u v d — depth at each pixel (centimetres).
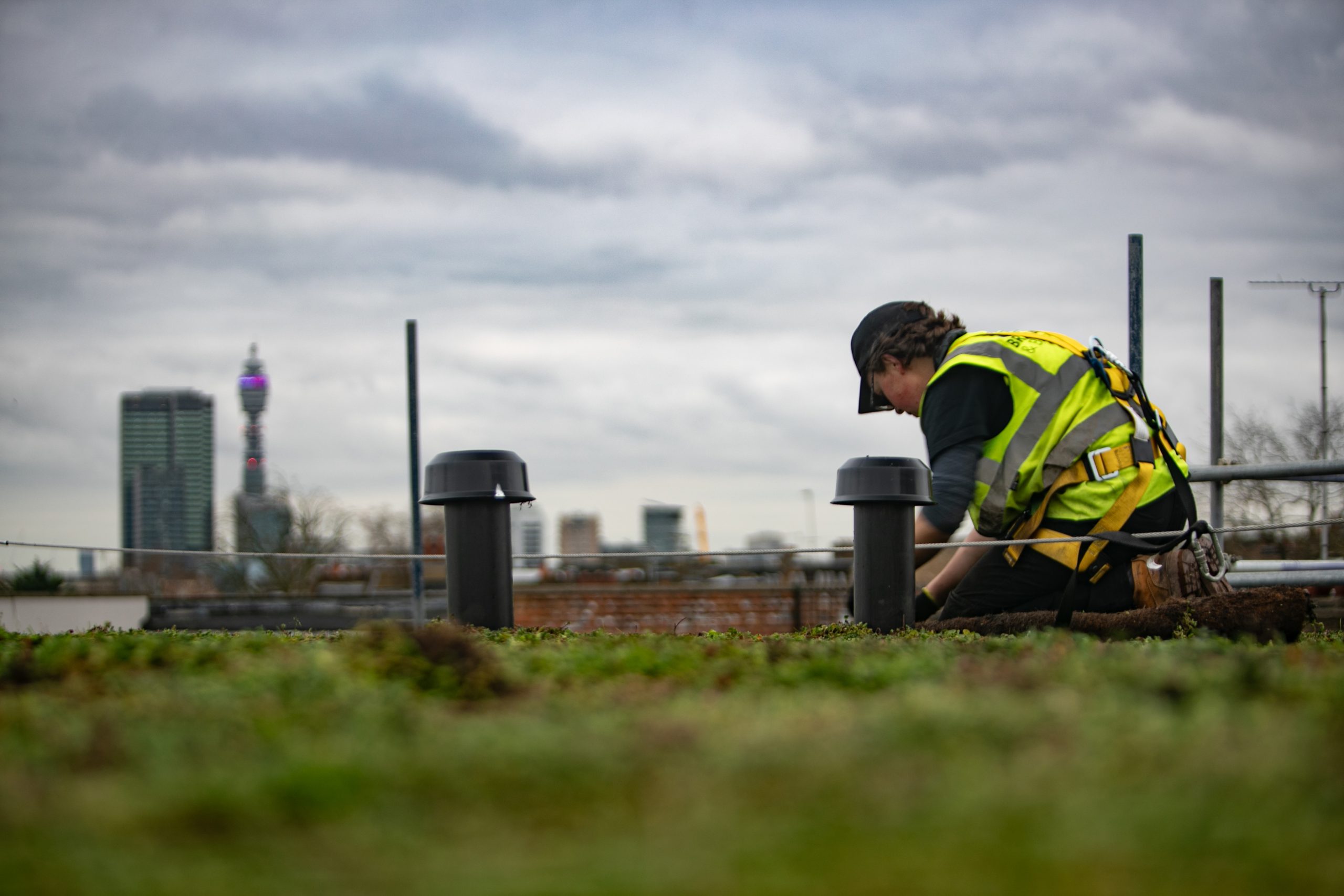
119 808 218
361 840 209
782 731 267
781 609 2255
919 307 795
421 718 294
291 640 574
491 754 249
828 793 229
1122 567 700
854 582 685
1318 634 677
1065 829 207
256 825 217
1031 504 714
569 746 254
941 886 190
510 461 684
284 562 5388
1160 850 203
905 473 672
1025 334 739
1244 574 909
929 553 761
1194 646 471
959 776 234
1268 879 193
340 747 254
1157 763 241
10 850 204
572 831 216
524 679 376
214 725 285
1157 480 706
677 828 214
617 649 465
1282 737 254
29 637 567
